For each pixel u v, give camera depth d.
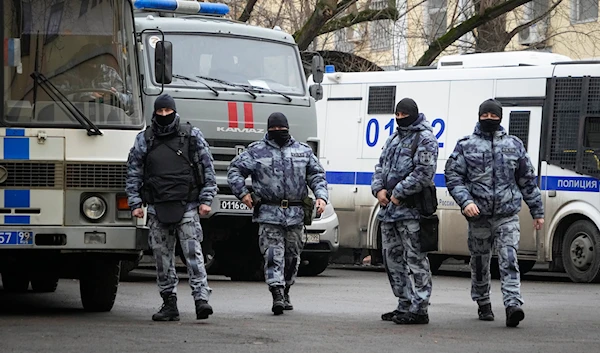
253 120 28.39
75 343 16.28
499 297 26.11
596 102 31.64
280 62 29.34
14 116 19.52
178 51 28.09
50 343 16.25
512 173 19.86
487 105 19.83
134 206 19.22
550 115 32.25
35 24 19.83
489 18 44.41
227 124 28.08
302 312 21.62
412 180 19.33
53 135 19.53
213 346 16.12
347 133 36.88
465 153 19.94
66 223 19.52
